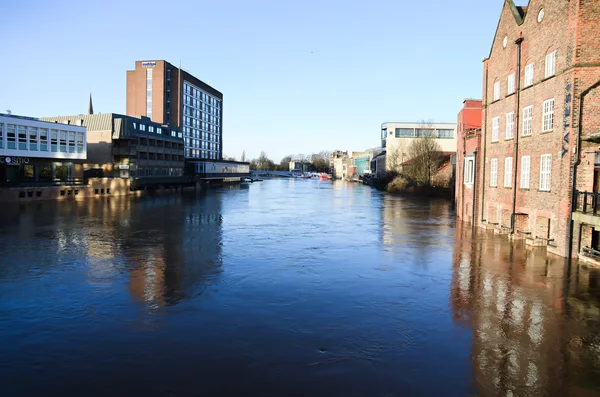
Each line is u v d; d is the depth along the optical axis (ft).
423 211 146.72
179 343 35.06
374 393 27.63
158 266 62.13
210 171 363.15
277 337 36.42
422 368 31.01
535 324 39.60
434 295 48.55
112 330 37.78
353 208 158.71
